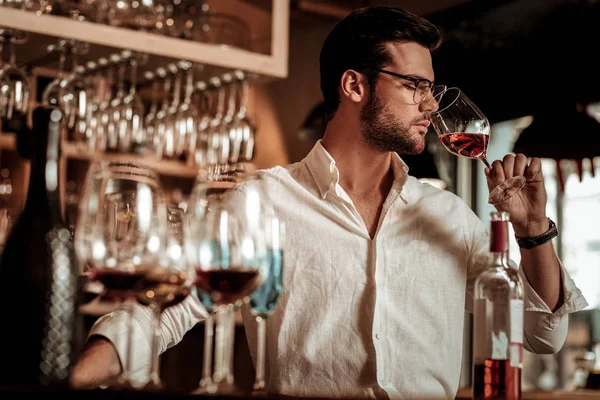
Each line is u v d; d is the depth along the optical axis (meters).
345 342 2.04
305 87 5.68
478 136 1.97
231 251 1.42
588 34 3.77
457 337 2.15
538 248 1.88
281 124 5.74
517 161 1.89
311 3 5.01
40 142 1.42
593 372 3.68
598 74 3.77
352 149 2.19
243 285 1.42
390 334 2.05
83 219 1.42
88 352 1.53
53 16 2.92
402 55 2.15
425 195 2.19
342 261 2.09
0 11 2.81
